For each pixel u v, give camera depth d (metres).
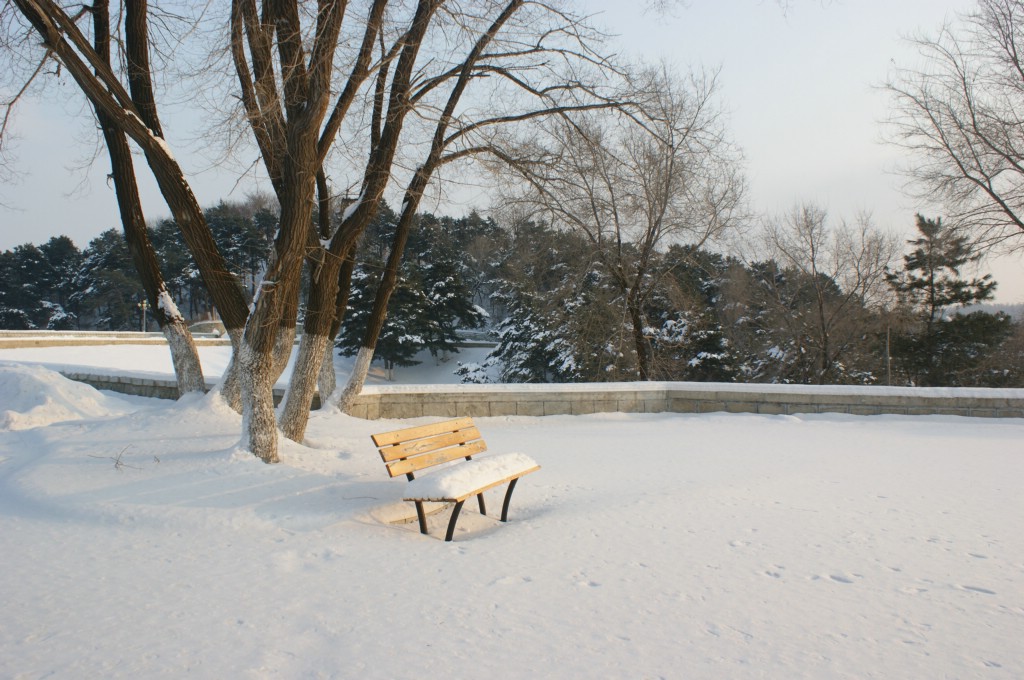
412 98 10.41
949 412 13.30
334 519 5.87
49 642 3.50
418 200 12.07
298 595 4.15
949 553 4.90
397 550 5.13
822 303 30.44
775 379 31.77
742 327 34.06
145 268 10.16
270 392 7.63
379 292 12.48
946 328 32.97
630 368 25.08
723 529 5.57
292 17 8.00
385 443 5.80
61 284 66.88
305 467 7.31
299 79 7.87
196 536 5.49
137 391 15.91
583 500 6.76
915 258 34.75
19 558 4.94
